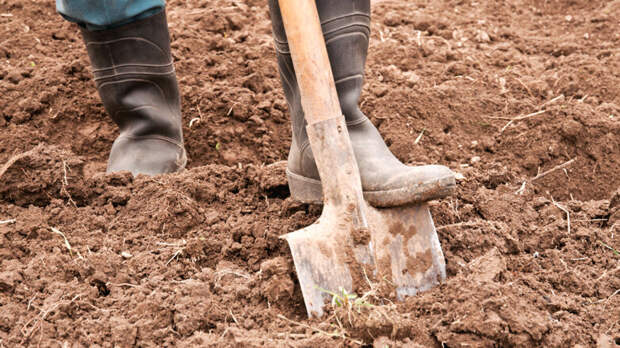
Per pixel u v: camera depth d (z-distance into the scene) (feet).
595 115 9.21
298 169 6.98
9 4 11.70
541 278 6.45
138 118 8.14
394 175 6.22
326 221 6.12
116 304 6.03
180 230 7.11
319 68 5.95
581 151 9.05
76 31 11.45
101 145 9.50
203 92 9.85
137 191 7.55
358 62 6.53
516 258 6.70
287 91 6.89
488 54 11.38
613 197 7.38
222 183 8.01
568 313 5.89
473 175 8.11
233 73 10.61
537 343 5.51
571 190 8.80
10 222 6.99
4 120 9.42
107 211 7.36
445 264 6.40
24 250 6.78
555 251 6.76
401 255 6.19
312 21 5.91
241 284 6.25
